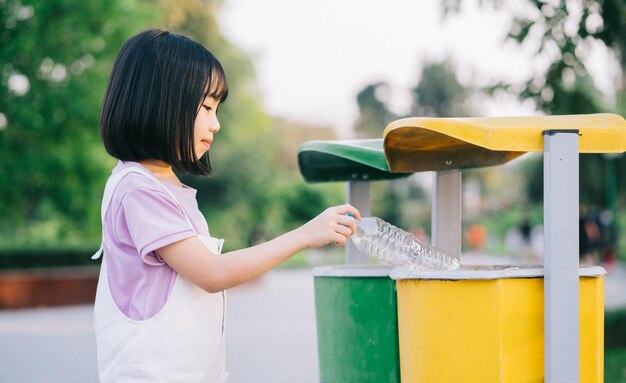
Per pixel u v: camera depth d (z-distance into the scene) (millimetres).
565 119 2174
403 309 2182
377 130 58406
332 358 2740
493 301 2033
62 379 6430
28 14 16125
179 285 2020
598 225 23750
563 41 7395
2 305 13961
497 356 2029
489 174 61719
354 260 3295
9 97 16203
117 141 2096
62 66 16438
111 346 2018
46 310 13703
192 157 2121
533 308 2080
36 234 21516
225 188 33781
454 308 2059
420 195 54969
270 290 16625
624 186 26156
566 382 2043
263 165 35094
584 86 7730
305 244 2041
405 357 2182
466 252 38281
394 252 2430
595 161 15422
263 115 35781
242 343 8312
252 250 2020
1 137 16516
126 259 2025
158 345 1982
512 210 55469
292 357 7305
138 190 2023
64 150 17000
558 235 2062
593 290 2141
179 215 2035
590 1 7215
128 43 2152
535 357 2076
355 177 3295
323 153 2965
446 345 2068
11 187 17266
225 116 33000
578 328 2055
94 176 17359
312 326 9836
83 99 16391
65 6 16078
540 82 7633
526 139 2105
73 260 16250
